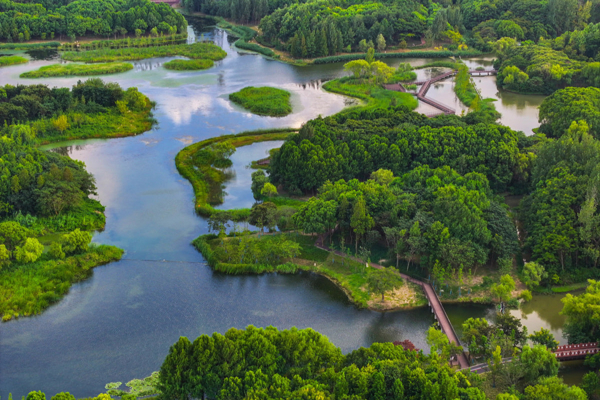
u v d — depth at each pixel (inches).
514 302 7263.8
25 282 7637.8
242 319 7160.4
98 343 6771.7
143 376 6294.3
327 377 5477.4
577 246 7682.1
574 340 6412.4
